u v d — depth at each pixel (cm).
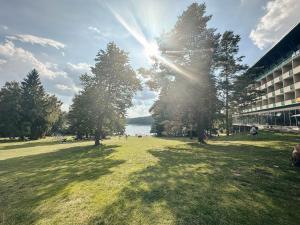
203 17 3108
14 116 7538
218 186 873
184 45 3106
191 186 880
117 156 1944
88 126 3750
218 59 3041
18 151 3338
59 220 618
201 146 2539
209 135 5069
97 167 1419
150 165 1378
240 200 721
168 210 650
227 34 4022
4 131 7456
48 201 779
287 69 4956
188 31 3088
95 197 789
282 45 4841
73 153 2522
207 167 1245
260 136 3234
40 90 8388
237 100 4291
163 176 1062
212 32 3180
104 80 3697
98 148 2959
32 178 1198
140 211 650
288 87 4700
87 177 1121
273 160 1393
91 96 3512
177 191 820
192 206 675
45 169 1488
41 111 8125
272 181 932
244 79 4075
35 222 616
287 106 4778
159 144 3309
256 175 1032
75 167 1484
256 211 637
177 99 3058
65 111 11850
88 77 3647
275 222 572
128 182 972
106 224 582
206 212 632
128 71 3722
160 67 3173
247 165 1260
